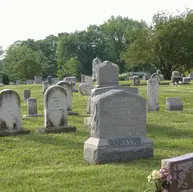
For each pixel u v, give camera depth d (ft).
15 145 39.52
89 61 311.06
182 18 180.75
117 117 32.58
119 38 296.71
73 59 265.75
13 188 25.71
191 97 80.48
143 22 192.65
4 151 36.96
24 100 84.12
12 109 45.73
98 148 31.55
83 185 26.11
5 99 45.24
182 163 21.35
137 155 32.78
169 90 95.04
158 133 45.32
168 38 174.81
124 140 32.71
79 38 310.45
